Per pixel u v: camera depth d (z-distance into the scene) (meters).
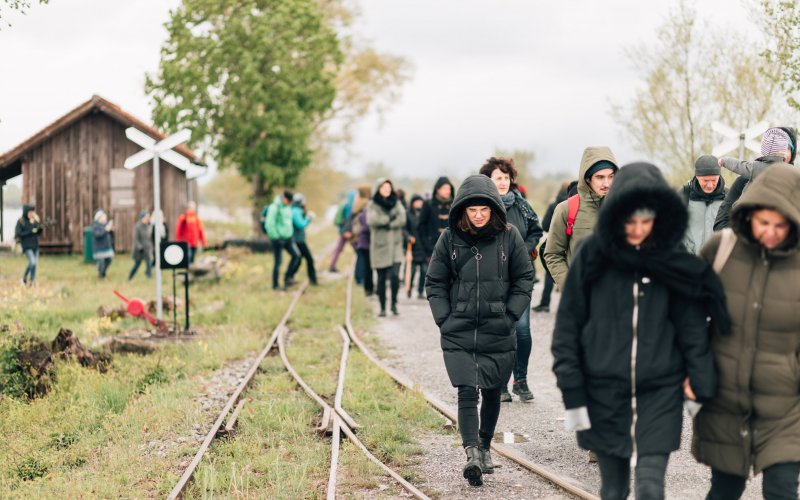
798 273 3.78
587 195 6.12
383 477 6.04
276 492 5.65
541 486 5.75
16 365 9.03
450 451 6.71
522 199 7.70
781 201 3.66
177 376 9.66
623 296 3.85
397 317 14.69
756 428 3.79
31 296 15.45
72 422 7.68
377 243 14.67
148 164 31.14
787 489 3.69
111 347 10.72
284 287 19.17
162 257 12.74
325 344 12.18
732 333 3.80
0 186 30.61
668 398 3.79
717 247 3.92
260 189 37.31
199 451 6.58
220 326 13.49
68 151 30.84
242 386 8.96
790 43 14.51
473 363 5.54
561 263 6.21
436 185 15.09
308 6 36.31
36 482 6.23
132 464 6.48
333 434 7.03
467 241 5.60
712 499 4.07
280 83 34.84
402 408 7.97
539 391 8.73
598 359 3.87
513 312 5.56
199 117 34.66
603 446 3.88
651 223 3.78
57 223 30.77
